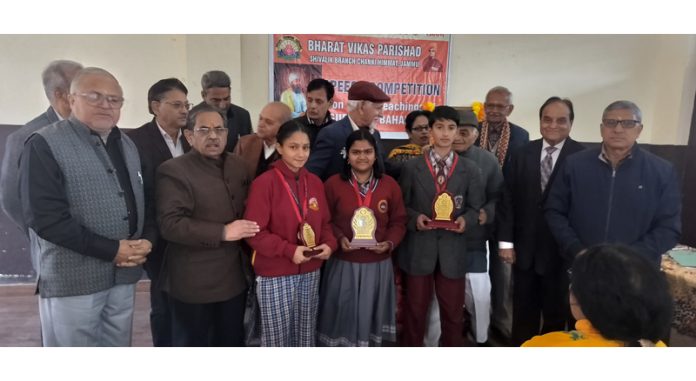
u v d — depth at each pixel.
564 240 1.87
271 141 2.36
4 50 3.31
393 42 4.09
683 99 4.39
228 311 1.80
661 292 0.92
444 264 2.07
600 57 4.55
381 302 2.04
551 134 2.10
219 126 1.69
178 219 1.62
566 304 2.15
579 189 1.86
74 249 1.42
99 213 1.50
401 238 2.02
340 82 4.04
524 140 3.00
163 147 2.19
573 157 1.93
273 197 1.79
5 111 3.37
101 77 1.48
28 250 3.49
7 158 1.75
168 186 1.66
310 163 2.20
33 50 3.36
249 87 3.89
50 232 1.37
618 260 0.96
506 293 2.75
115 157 1.60
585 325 1.01
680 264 2.35
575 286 1.00
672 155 4.49
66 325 1.50
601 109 4.65
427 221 2.03
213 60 3.63
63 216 1.39
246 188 1.86
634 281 0.92
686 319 2.17
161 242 2.13
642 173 1.76
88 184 1.47
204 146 1.68
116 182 1.56
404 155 2.67
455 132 2.05
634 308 0.90
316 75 3.97
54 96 1.82
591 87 4.59
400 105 4.21
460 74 4.33
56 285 1.47
